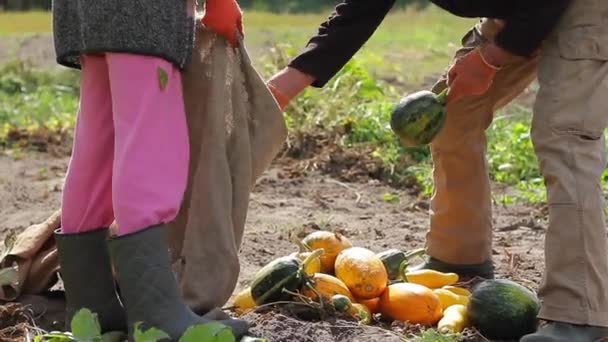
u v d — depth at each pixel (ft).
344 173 27.07
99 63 13.82
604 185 24.27
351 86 31.89
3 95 40.78
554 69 14.43
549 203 14.29
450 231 16.67
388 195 24.97
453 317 14.88
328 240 15.98
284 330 14.15
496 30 16.16
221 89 14.28
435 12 74.74
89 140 14.03
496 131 29.53
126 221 13.38
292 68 15.40
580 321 14.03
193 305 14.06
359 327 14.43
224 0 14.23
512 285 14.96
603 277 14.12
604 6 14.28
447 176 16.56
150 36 13.34
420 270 16.40
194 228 14.23
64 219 14.33
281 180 26.48
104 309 14.40
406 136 15.11
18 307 15.01
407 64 47.03
